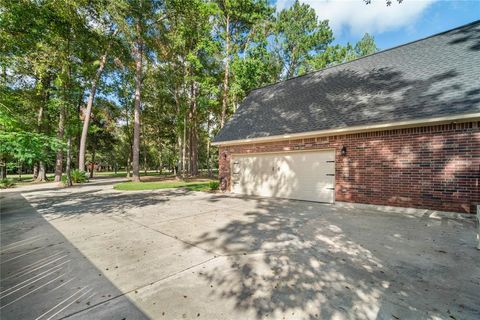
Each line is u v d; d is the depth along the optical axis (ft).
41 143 18.34
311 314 7.97
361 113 26.35
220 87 68.95
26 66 47.70
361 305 8.41
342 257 12.66
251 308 8.36
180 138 79.71
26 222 21.27
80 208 27.45
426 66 27.37
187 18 57.26
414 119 21.53
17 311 8.33
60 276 10.93
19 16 26.96
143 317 7.94
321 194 29.66
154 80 71.61
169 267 11.73
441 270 10.96
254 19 59.06
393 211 23.80
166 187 49.44
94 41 48.21
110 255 13.32
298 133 30.01
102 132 102.68
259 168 36.88
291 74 84.74
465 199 20.18
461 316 7.73
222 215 23.13
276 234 16.92
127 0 50.49
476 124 19.70
